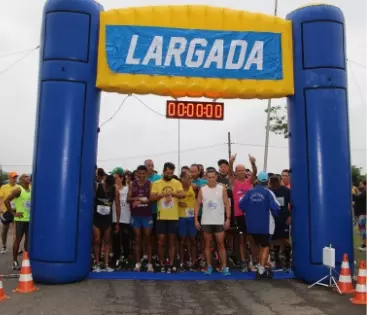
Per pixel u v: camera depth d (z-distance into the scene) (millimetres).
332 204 7113
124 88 7254
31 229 7070
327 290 6688
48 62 7184
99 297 6199
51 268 6859
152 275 7539
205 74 7305
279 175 9117
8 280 7230
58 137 7027
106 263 7832
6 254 10180
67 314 5395
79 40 7199
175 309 5684
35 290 6551
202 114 7328
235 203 8430
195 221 7727
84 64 7211
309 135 7273
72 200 7016
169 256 7926
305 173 7273
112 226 8344
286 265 8688
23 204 8164
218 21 7410
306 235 7195
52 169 6992
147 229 7914
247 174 9234
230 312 5562
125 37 7316
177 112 7312
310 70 7340
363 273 6051
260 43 7422
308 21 7422
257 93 7387
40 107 7188
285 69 7438
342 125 7301
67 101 7082
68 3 7234
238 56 7375
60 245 6914
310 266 7090
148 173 9008
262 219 7414
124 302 5969
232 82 7316
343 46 7520
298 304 5914
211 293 6504
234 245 8969
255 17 7473
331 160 7176
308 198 7219
